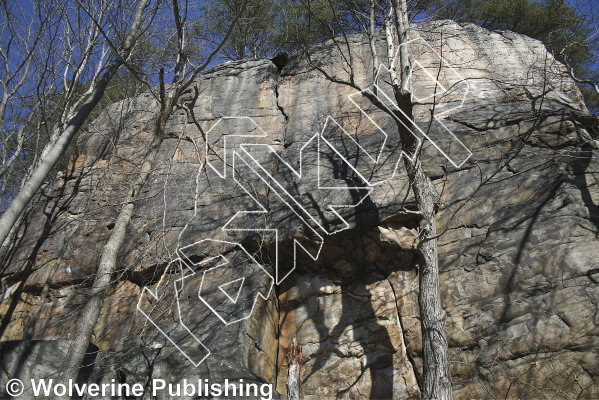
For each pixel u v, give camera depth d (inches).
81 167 385.7
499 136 288.4
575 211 247.1
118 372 202.5
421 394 211.9
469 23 378.9
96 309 192.4
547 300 228.5
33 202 378.3
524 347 221.3
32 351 190.4
